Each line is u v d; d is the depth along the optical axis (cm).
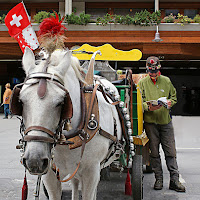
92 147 254
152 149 449
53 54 226
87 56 475
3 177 514
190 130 1201
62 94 193
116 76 520
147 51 1808
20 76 2266
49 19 242
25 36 379
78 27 1780
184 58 1953
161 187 455
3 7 2184
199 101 2328
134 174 380
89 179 258
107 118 289
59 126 200
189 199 415
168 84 449
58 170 248
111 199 407
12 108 196
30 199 413
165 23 1772
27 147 185
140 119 388
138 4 2156
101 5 2159
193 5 2141
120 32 1783
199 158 685
